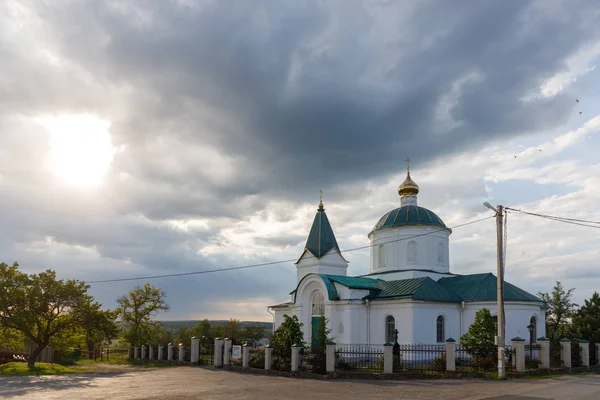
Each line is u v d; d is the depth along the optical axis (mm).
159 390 24391
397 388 24516
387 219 50625
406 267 47906
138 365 49375
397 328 39812
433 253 48250
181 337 65375
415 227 48375
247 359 35969
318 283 44656
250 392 23328
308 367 31312
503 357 28203
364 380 28281
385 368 28953
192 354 43250
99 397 21969
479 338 32594
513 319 39781
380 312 41375
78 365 50750
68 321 43250
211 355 43094
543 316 42375
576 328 44938
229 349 38688
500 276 29172
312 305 45625
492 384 25859
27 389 25266
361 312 42469
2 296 40938
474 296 41250
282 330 33938
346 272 50375
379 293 42938
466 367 30953
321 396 21875
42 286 42281
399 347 32594
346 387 25125
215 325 72125
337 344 42281
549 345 31812
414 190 52438
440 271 48156
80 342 62156
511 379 28094
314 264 49188
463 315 41625
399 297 39781
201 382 28156
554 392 22422
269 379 29688
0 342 49188
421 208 50281
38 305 41844
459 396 21516
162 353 50531
